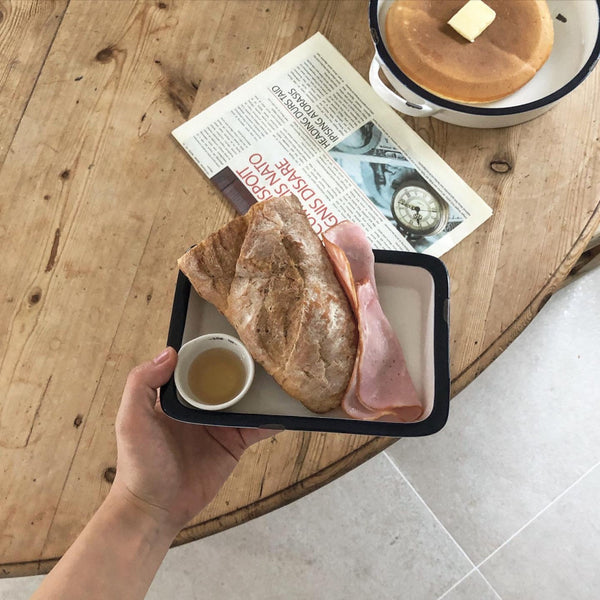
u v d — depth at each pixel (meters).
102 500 0.73
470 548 1.30
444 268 0.60
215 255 0.58
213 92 0.88
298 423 0.55
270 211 0.57
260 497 0.73
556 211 0.81
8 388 0.76
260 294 0.56
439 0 0.81
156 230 0.82
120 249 0.81
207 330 0.61
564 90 0.75
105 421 0.75
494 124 0.81
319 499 1.33
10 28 0.90
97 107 0.87
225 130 0.86
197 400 0.59
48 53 0.89
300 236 0.57
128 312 0.79
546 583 1.28
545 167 0.82
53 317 0.79
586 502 1.31
